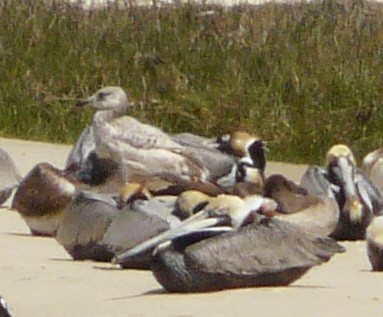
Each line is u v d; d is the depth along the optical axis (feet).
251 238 35.45
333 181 47.16
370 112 70.69
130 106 73.31
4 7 80.23
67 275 38.42
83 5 83.05
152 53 76.74
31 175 46.50
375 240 39.47
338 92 71.77
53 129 74.23
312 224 43.55
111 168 52.11
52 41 78.28
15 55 77.77
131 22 79.00
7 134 74.59
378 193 47.83
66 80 76.38
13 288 36.45
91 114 74.28
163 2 81.71
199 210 37.58
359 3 80.74
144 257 37.35
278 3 83.97
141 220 39.73
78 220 41.24
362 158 68.28
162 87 74.74
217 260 34.99
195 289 35.27
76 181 47.55
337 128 70.38
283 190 43.98
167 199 47.42
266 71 74.08
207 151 55.31
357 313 32.48
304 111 71.46
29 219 46.34
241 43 76.18
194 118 73.10
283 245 35.65
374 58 73.67
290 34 76.38
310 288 35.78
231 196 36.70
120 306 33.76
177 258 35.14
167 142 55.21
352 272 39.17
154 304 33.81
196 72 75.51
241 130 60.70
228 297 34.40
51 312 33.37
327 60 73.72
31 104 75.41
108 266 40.11
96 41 77.97
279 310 32.76
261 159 54.44
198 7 80.64
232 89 73.72
